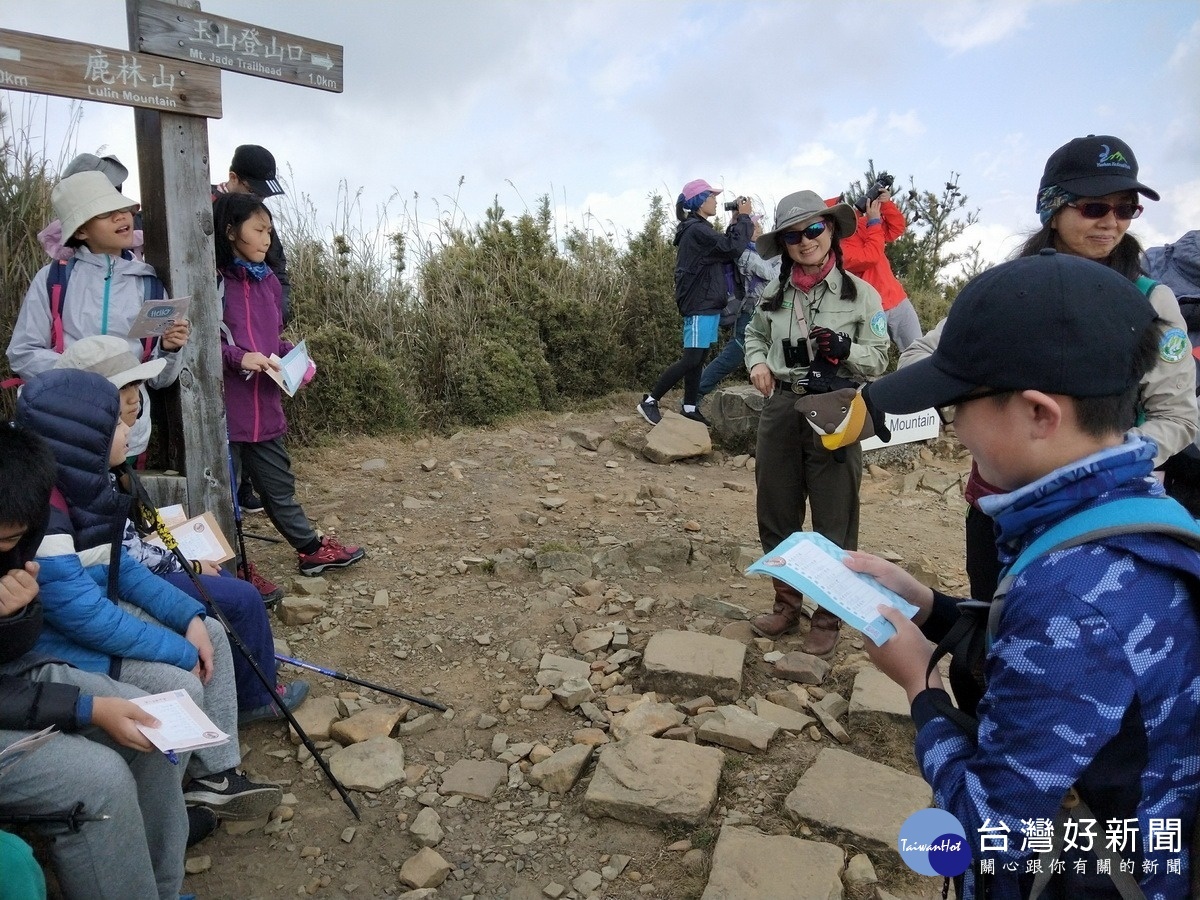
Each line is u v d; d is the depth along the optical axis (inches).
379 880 107.6
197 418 155.3
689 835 112.9
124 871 86.5
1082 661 44.1
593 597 176.7
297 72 155.1
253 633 128.3
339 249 317.4
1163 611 45.0
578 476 260.5
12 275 215.2
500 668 153.2
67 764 83.3
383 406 286.5
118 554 105.2
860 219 261.1
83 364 118.6
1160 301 94.3
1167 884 47.1
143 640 100.4
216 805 109.6
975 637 55.9
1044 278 47.9
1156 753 45.4
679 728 132.0
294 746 131.9
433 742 133.7
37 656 93.1
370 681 148.6
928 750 53.7
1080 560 46.1
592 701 142.0
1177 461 118.2
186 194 147.4
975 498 108.7
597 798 115.8
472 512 225.6
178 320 144.5
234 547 165.0
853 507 149.9
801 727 133.3
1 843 74.3
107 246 142.6
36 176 229.5
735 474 273.1
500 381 309.7
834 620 156.3
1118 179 95.5
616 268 381.4
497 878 107.3
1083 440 48.8
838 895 100.0
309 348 273.9
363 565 191.2
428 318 324.5
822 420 135.1
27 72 123.0
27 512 83.9
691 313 293.4
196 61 140.9
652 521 224.1
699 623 167.0
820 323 144.3
